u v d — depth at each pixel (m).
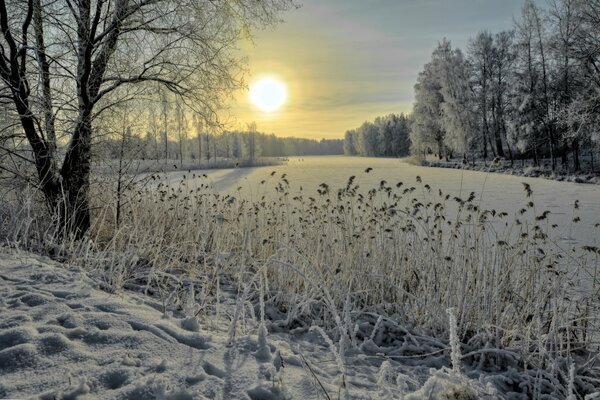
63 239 5.61
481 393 2.81
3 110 6.87
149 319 3.20
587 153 35.41
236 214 7.17
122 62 7.60
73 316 3.03
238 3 8.09
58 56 7.16
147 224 6.68
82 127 7.02
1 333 2.66
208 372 2.55
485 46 40.66
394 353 3.98
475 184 23.94
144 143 8.09
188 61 7.93
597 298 4.86
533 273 4.69
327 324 4.39
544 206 15.13
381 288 5.05
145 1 7.18
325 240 5.61
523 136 33.78
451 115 41.12
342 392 2.55
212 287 5.13
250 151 104.44
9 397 2.09
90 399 2.13
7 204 6.64
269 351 2.90
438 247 5.12
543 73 31.22
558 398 3.47
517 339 4.29
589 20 23.59
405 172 36.66
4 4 6.29
